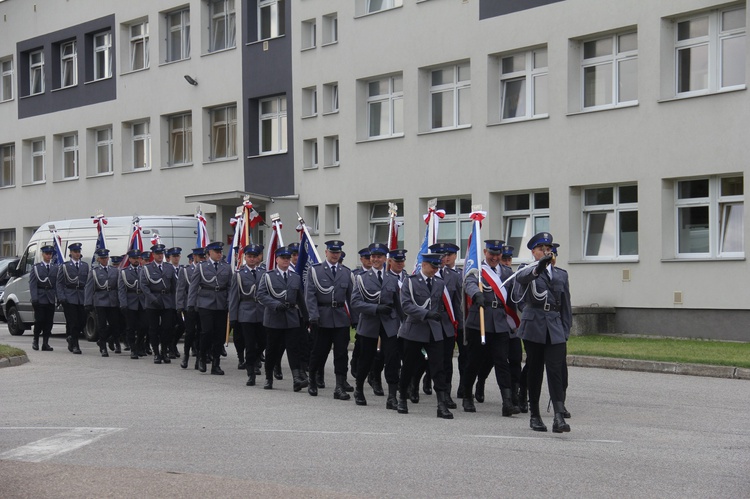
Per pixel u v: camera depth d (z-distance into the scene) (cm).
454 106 2877
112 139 4078
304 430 1117
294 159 3291
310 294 1455
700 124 2306
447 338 1308
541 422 1135
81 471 871
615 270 2462
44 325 2320
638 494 787
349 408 1340
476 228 1343
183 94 3716
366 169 3059
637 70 2452
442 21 2844
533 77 2686
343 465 901
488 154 2736
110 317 2195
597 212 2555
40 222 4453
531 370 1141
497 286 1291
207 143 3656
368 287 1355
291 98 3303
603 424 1176
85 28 4153
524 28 2647
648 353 1881
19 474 861
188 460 927
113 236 2614
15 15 4534
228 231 3541
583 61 2578
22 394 1478
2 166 4709
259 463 909
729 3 2272
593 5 2498
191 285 1822
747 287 2220
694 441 1045
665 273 2369
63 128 4300
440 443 1029
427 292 1262
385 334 1351
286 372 1841
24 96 4522
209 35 3662
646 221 2405
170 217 2642
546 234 1133
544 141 2608
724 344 2112
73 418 1220
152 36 3844
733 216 2300
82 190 4216
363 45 3058
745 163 2231
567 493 790
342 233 3131
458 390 1442
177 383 1636
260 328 1728
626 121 2441
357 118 3088
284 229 3244
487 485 818
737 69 2291
